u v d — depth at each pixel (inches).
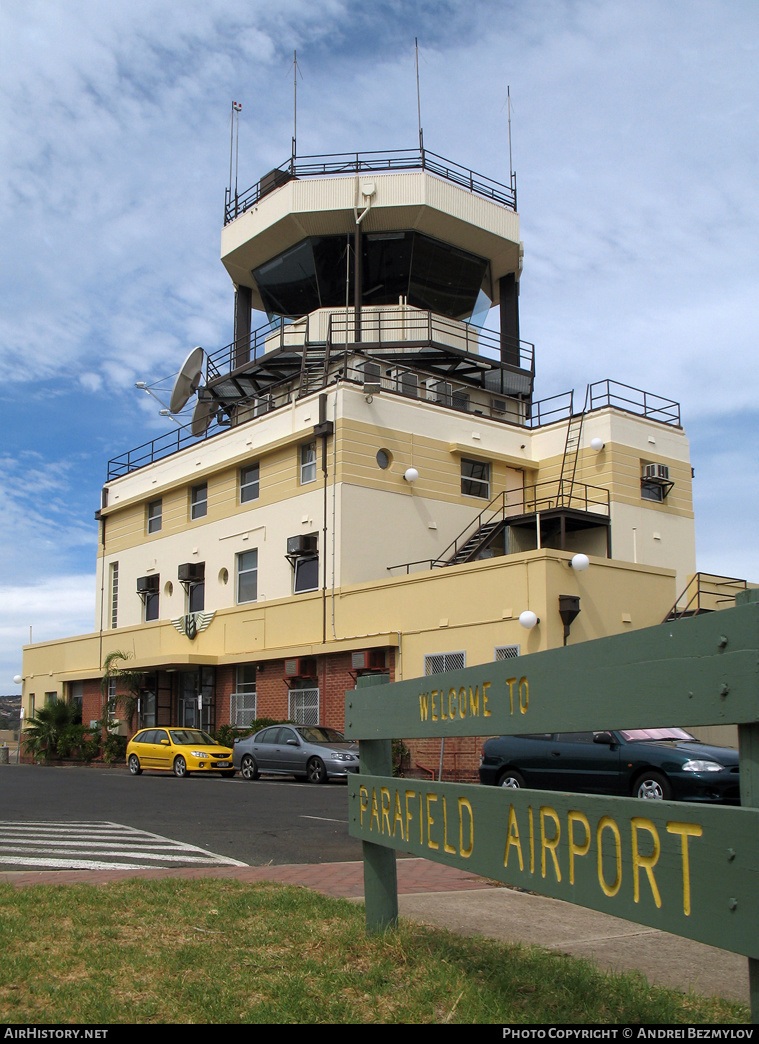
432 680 199.0
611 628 975.0
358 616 1107.3
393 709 216.5
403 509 1205.1
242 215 1446.9
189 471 1449.3
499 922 274.8
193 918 259.8
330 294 1421.0
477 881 372.2
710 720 122.6
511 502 1320.1
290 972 202.4
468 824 180.4
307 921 253.4
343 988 192.5
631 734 576.7
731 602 1101.1
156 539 1513.3
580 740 589.0
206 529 1398.9
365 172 1379.2
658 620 1025.5
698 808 124.9
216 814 621.9
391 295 1412.4
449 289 1440.7
